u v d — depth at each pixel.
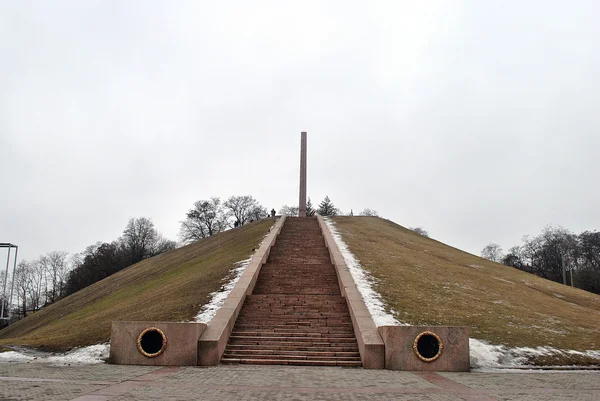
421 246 42.03
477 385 12.64
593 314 26.66
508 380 13.73
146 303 25.22
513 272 38.16
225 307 19.88
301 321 19.89
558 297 31.45
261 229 44.91
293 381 12.73
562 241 80.94
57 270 94.44
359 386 12.11
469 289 27.25
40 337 22.53
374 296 22.80
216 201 101.31
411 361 15.93
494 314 22.55
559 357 17.89
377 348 16.11
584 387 12.49
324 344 17.94
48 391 10.75
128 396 10.24
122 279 47.03
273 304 21.69
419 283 26.62
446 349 16.02
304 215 53.56
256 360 16.58
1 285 83.00
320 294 23.31
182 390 11.10
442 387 12.20
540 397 10.82
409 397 10.63
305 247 33.53
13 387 11.20
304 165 54.66
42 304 92.06
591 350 18.98
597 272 71.69
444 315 21.31
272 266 28.16
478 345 18.22
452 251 43.50
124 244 94.56
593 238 78.44
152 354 16.12
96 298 40.72
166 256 55.06
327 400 10.09
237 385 11.92
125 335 16.42
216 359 16.28
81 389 11.09
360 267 28.28
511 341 19.05
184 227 98.06
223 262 31.16
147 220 95.75
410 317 20.52
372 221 55.59
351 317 19.78
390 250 35.97
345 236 39.88
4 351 18.28
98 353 17.48
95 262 86.12
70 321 30.12
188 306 21.66
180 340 16.27
